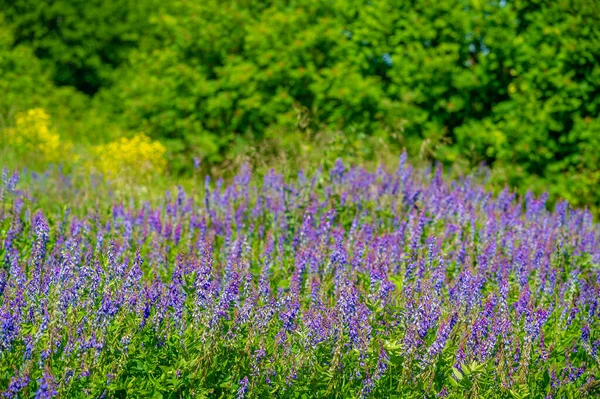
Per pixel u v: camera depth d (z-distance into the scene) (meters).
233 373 4.49
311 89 12.46
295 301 4.90
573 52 11.91
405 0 13.12
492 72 12.80
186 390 4.47
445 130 12.40
